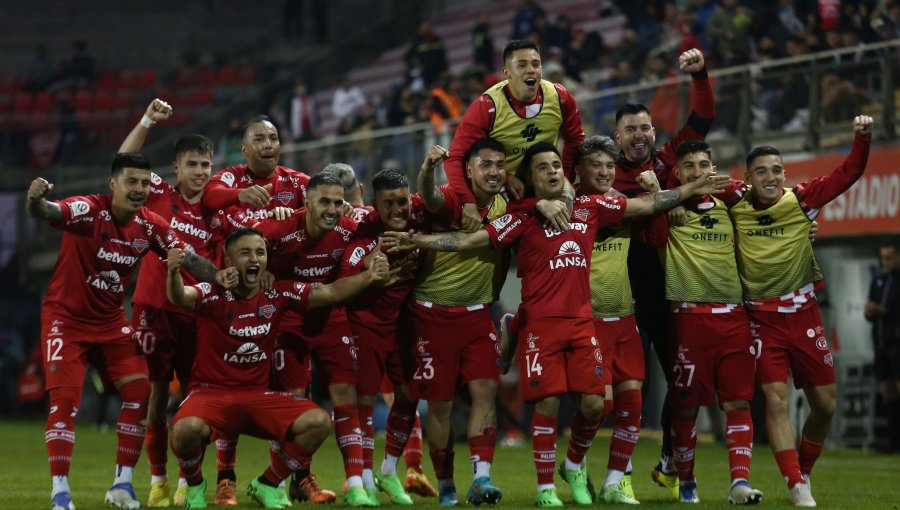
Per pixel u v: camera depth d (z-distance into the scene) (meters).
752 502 11.52
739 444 11.79
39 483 15.30
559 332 11.41
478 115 12.27
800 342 11.93
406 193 11.92
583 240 11.63
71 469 18.02
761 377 11.97
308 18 50.59
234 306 11.32
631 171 12.98
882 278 20.97
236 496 12.94
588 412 11.57
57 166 43.47
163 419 12.70
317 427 11.30
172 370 12.90
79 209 11.26
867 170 21.22
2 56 52.94
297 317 12.20
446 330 11.85
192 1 54.06
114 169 11.37
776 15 27.53
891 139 20.97
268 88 43.75
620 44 32.12
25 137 43.78
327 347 12.13
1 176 43.00
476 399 11.80
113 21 53.94
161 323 12.68
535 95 12.30
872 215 21.12
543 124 12.38
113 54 52.94
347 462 12.02
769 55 25.86
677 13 30.48
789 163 22.30
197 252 12.88
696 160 11.96
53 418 11.23
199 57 49.84
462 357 11.95
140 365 11.82
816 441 12.34
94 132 44.03
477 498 11.52
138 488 14.64
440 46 35.97
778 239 11.93
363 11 50.00
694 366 11.92
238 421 11.44
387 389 15.24
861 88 21.39
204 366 11.46
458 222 12.03
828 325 22.64
